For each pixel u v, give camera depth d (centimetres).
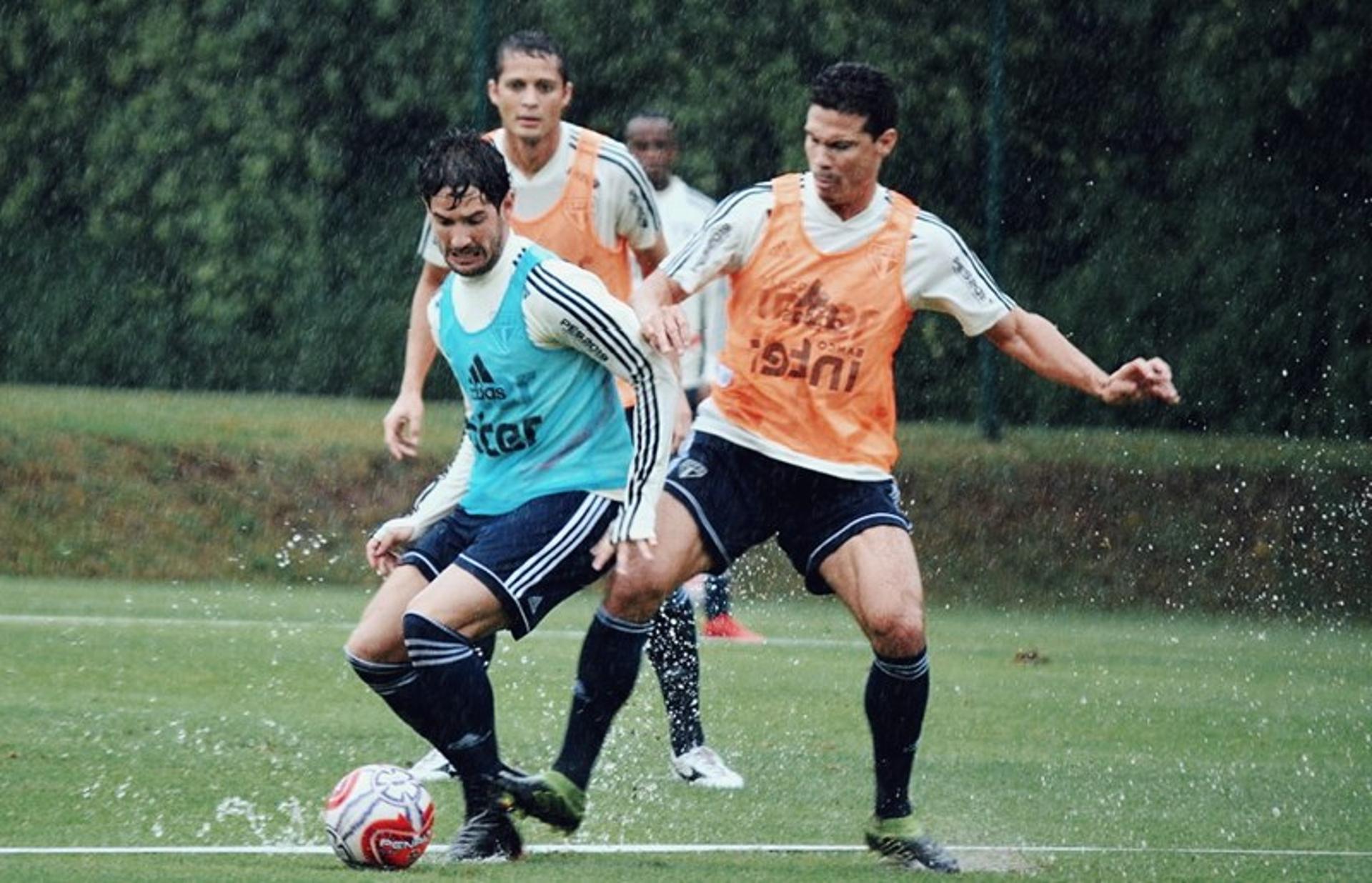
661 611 2662
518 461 2111
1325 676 4191
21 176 6431
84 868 1952
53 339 6462
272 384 6425
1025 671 4103
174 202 6406
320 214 6397
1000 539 5747
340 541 5597
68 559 5453
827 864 2139
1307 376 6300
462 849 2070
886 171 6291
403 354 6406
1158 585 5612
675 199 3653
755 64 6228
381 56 6338
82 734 2873
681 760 2675
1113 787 2750
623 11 6219
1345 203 6291
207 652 3903
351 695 3381
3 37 6388
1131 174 6356
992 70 6203
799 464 2202
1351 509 5828
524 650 4138
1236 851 2292
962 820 2470
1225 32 6281
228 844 2138
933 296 2233
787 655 4225
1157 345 6350
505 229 2083
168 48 6381
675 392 2072
